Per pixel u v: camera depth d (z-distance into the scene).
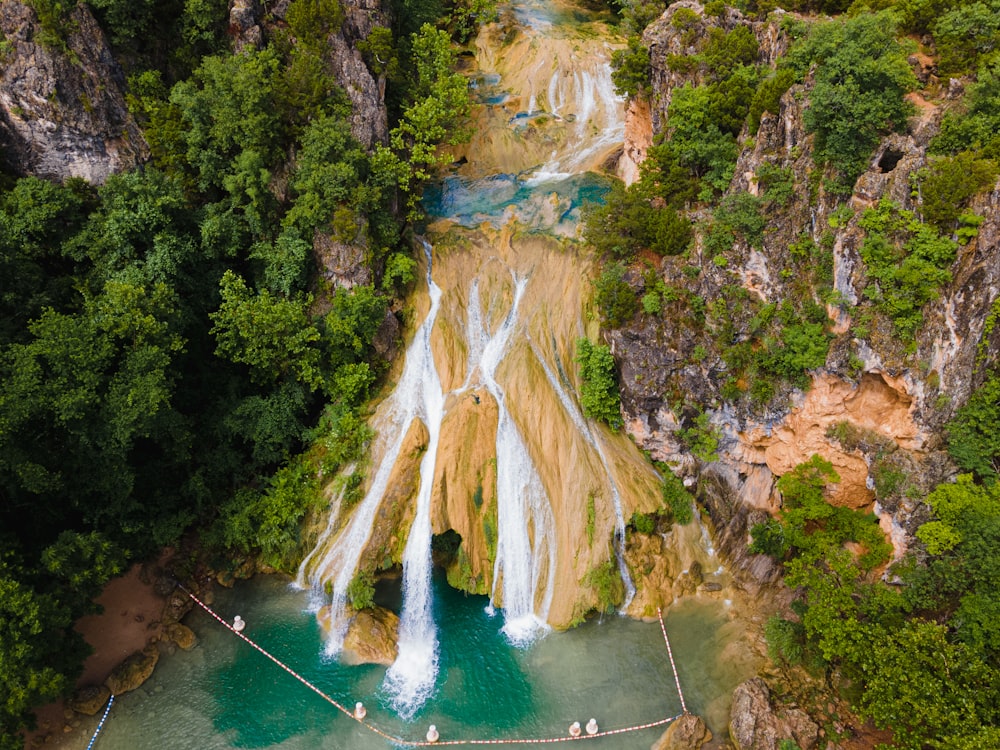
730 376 31.84
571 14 61.47
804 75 31.00
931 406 26.22
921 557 26.52
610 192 40.94
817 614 27.06
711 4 37.16
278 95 35.62
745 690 28.02
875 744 26.05
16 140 33.25
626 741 27.70
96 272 32.75
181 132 35.25
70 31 32.88
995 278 24.38
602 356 34.56
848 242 27.23
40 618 25.59
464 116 45.81
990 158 25.31
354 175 35.50
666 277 33.56
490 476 33.78
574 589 32.03
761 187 31.14
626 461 35.00
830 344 28.41
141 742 27.72
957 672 23.58
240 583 34.00
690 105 34.03
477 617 32.28
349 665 30.45
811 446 30.11
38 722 27.77
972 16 30.34
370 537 33.16
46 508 30.62
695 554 34.22
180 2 36.53
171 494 34.59
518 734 27.94
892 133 27.92
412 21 46.25
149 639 31.30
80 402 27.61
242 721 28.44
